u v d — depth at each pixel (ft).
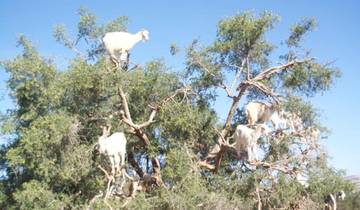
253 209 54.65
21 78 64.39
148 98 62.13
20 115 66.95
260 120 61.26
